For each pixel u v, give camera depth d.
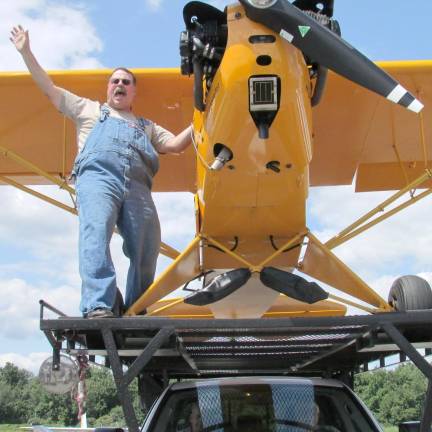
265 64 3.10
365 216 4.43
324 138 5.13
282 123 3.26
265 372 4.72
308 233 3.95
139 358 2.61
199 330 2.82
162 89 4.56
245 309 4.67
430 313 2.71
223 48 3.31
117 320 2.68
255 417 3.04
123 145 3.34
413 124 5.00
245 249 4.22
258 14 3.08
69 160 5.51
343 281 3.86
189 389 3.23
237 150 3.41
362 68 3.22
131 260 3.44
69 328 2.68
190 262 4.06
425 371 2.60
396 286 3.68
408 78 4.54
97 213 3.14
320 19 3.29
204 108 3.53
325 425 3.01
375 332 3.09
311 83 3.57
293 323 2.71
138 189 3.39
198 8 3.32
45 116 4.95
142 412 4.32
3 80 4.48
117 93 3.62
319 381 3.33
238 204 3.79
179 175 5.47
